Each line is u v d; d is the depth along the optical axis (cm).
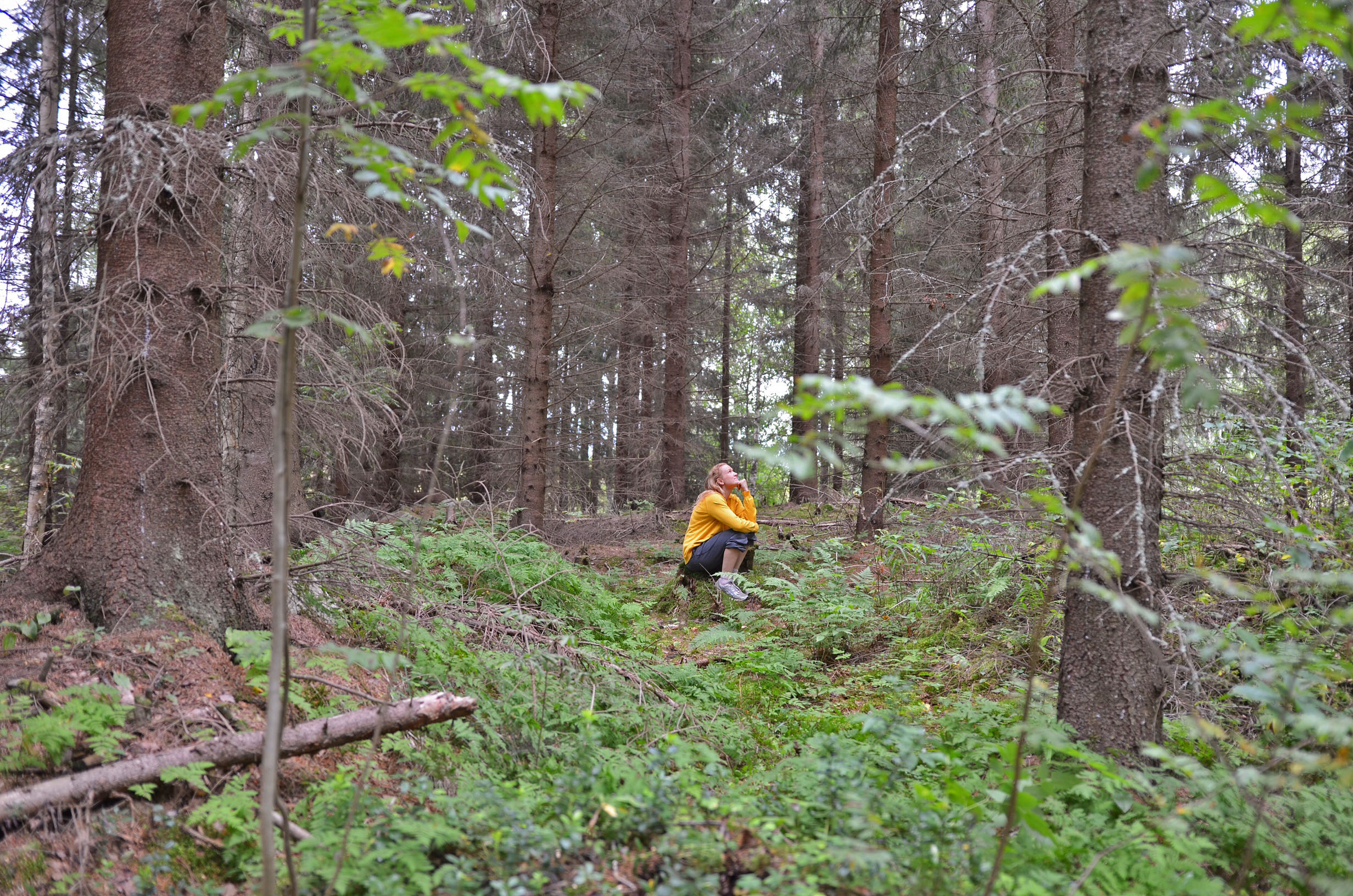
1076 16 547
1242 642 284
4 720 285
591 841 258
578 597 662
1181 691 359
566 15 1054
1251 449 382
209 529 384
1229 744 350
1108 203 353
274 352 430
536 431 993
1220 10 330
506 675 430
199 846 266
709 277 1759
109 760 281
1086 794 289
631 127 1321
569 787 292
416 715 312
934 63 978
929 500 609
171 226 374
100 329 352
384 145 204
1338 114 383
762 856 241
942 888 225
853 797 261
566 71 1028
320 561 467
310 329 406
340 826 266
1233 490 368
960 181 561
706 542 789
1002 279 338
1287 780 218
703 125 1656
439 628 468
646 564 1039
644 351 1667
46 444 543
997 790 246
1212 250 356
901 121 1049
